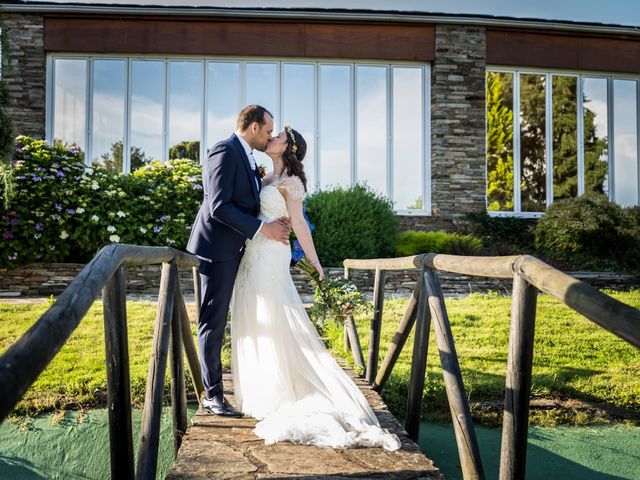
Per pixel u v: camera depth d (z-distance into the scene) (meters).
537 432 4.35
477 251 10.27
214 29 11.82
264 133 3.46
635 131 13.12
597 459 4.04
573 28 12.23
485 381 4.93
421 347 3.20
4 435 4.20
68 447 4.18
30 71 11.44
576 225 10.30
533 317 1.98
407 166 12.31
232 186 3.27
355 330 5.30
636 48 12.84
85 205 9.09
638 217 10.93
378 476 2.54
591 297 1.46
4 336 5.85
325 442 2.91
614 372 5.33
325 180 12.21
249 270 3.40
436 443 4.23
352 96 12.26
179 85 12.02
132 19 11.67
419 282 3.51
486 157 12.46
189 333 3.86
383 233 10.26
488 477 3.84
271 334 3.34
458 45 12.08
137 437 4.40
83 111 11.84
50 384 4.72
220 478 2.48
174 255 2.99
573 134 12.87
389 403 4.57
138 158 11.95
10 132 7.88
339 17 11.66
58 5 11.28
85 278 1.61
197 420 3.30
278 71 12.16
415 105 12.33
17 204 8.94
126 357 2.09
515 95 12.62
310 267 3.69
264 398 3.29
